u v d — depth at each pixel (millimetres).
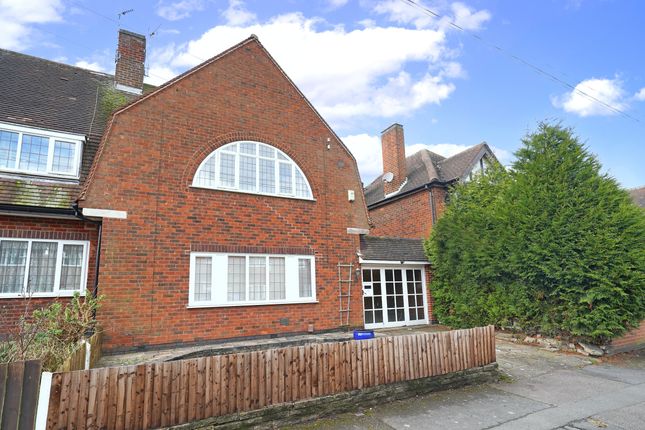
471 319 13453
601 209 10203
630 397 7000
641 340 11641
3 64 11539
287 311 11086
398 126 20281
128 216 9297
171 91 10477
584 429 5508
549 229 10711
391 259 14211
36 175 9312
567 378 8234
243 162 11297
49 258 9023
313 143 12789
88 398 4348
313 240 12008
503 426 5582
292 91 12727
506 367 9039
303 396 5746
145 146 9836
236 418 5152
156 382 4758
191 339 9539
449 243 14000
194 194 10258
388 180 20000
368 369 6434
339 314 11977
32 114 10070
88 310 7852
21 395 4023
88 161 10133
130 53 13711
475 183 15758
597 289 9844
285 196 11688
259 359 5480
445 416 5949
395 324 14312
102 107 12008
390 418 5840
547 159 11406
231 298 10344
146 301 9156
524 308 11539
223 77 11406
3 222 8594
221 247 10391
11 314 8367
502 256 12109
